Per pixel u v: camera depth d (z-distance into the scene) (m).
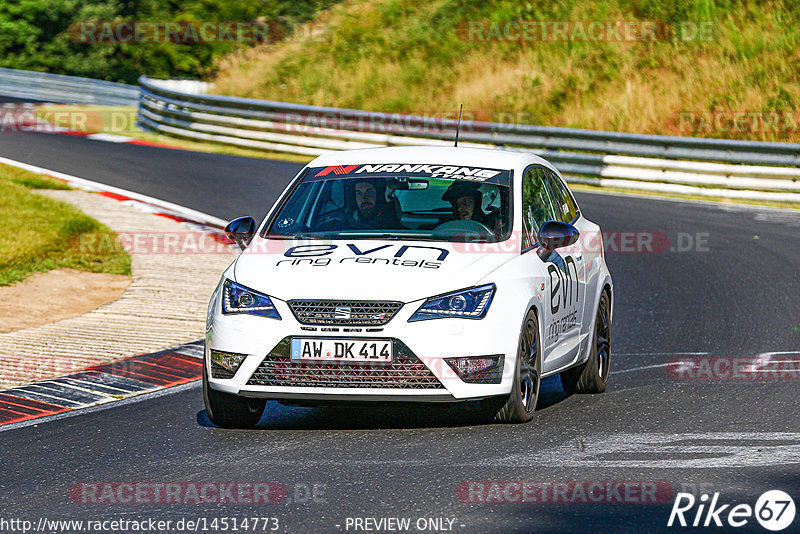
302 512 18.75
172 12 157.12
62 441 24.64
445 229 26.61
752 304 43.81
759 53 109.44
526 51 117.44
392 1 137.12
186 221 61.88
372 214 27.19
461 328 23.73
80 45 156.12
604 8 121.12
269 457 22.73
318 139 94.19
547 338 26.62
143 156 88.44
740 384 30.34
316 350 23.69
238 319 24.31
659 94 105.00
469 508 18.81
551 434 24.44
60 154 87.12
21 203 60.28
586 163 83.88
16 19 154.75
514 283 25.00
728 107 102.06
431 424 25.64
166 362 33.47
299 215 27.61
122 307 41.47
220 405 25.17
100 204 66.06
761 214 69.88
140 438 24.80
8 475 21.77
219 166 84.25
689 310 42.97
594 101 106.19
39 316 40.03
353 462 22.14
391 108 113.25
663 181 80.94
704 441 23.75
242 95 123.19
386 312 23.75
